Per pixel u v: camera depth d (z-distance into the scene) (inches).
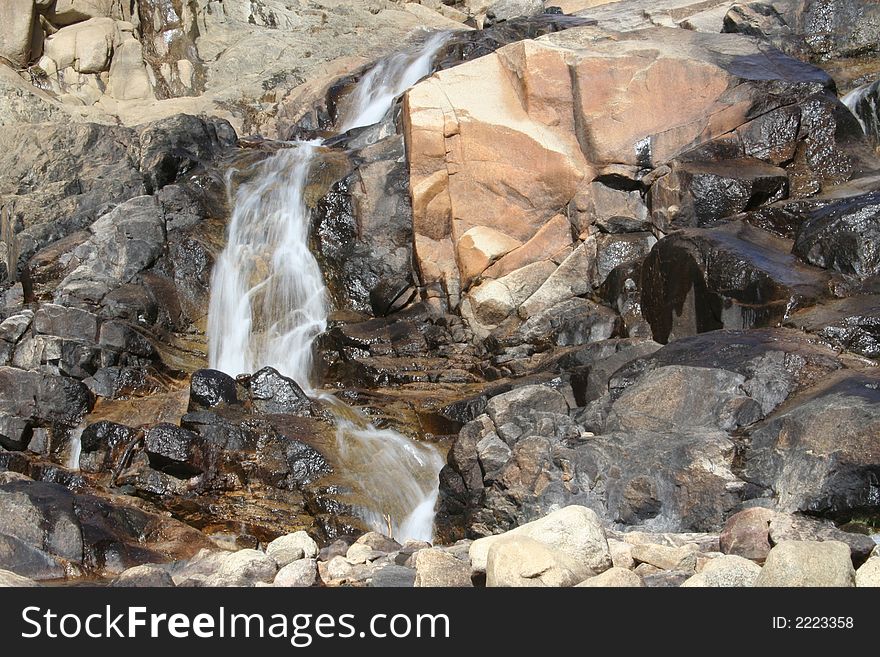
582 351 420.5
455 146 524.1
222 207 597.0
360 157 577.6
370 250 548.1
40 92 689.0
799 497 259.4
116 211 564.1
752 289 375.2
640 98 496.7
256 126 741.3
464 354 495.5
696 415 296.7
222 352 546.3
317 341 511.8
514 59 527.2
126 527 306.8
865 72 575.8
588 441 290.5
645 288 436.8
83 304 517.7
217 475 375.6
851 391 278.7
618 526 277.4
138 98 736.3
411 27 839.7
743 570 196.4
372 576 223.3
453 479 322.0
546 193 508.4
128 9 764.6
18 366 467.5
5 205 588.4
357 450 393.4
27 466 383.6
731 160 486.9
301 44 796.0
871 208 376.5
